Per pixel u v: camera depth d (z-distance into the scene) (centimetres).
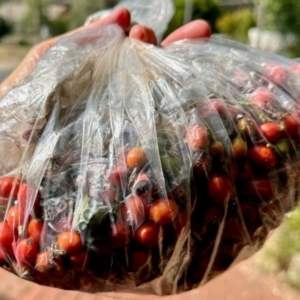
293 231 106
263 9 227
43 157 36
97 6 357
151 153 34
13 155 38
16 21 437
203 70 41
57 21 403
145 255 34
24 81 41
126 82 40
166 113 37
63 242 33
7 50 342
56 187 35
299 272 97
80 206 34
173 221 33
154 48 44
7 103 39
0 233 36
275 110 38
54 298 82
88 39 46
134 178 34
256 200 37
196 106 37
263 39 228
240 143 36
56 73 40
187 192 34
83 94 40
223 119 37
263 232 40
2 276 90
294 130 37
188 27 54
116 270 34
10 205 36
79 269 34
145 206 33
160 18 58
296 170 38
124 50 44
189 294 83
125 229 33
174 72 41
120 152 35
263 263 100
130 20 54
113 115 37
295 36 225
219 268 39
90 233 33
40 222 34
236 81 41
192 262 37
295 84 42
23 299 83
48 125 37
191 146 35
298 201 41
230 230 37
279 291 93
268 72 42
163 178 33
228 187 35
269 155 36
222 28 257
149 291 39
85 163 35
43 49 54
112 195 34
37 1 396
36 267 34
